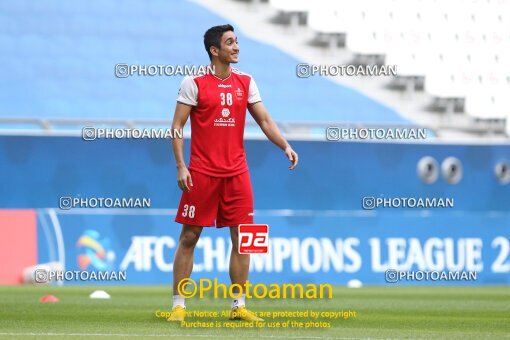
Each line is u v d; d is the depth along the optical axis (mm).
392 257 50406
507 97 70000
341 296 37125
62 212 46438
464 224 51625
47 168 48375
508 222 52219
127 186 48938
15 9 69562
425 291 42000
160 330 19516
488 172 54000
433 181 53219
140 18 71062
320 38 71750
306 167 51281
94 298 33531
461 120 70250
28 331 19266
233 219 21859
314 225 49312
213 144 21625
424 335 19016
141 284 46625
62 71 68375
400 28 70688
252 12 72188
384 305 31125
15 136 48031
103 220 46719
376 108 69875
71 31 69688
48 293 36812
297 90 69688
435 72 69938
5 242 45625
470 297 37094
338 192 51781
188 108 21625
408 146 52844
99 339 17219
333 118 69188
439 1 70562
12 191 48000
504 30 70812
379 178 52500
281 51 71375
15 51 68312
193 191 21625
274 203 50750
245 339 17391
